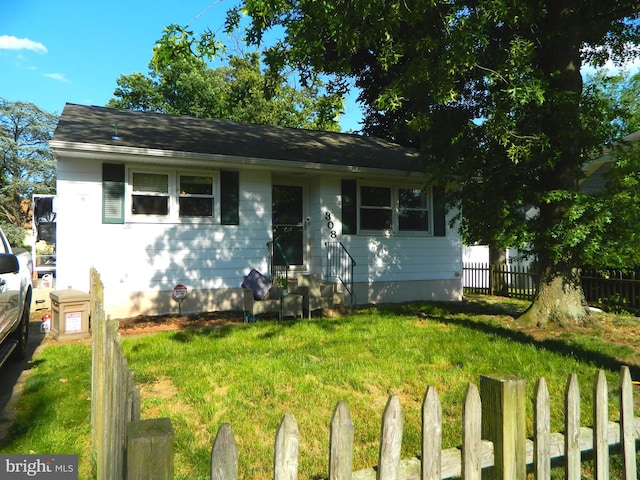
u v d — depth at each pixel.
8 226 26.58
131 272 9.07
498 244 7.88
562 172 7.72
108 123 10.52
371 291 11.62
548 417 2.02
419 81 6.91
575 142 7.47
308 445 3.55
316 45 6.84
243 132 12.38
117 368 1.89
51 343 6.98
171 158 8.83
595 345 6.49
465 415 1.81
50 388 4.80
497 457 1.84
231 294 9.98
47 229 16.03
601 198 6.98
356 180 11.48
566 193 7.04
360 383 4.79
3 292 4.87
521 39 7.05
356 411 4.15
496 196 8.06
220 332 7.34
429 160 9.20
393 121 16.64
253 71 23.80
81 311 7.26
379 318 8.67
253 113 24.95
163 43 6.17
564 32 7.67
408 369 5.27
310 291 8.98
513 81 6.57
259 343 6.55
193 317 9.09
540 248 7.73
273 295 8.90
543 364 5.47
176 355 5.87
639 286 9.66
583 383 4.81
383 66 7.10
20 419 4.04
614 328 8.02
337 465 1.59
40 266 15.87
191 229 9.63
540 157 7.32
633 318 9.08
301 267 11.71
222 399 4.36
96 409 3.00
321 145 12.43
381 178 11.59
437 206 10.41
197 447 3.45
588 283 10.92
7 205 28.33
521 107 6.95
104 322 2.48
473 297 13.91
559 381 4.87
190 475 3.07
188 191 9.67
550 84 7.43
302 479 3.05
